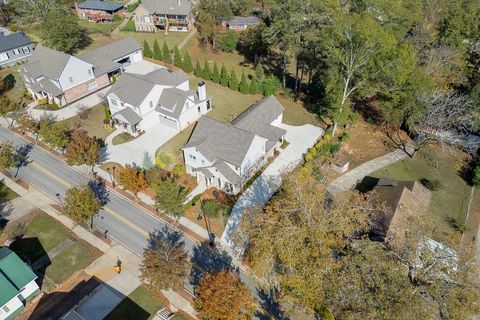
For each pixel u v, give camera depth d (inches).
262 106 2298.2
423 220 1362.0
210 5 3321.9
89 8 4114.2
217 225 1779.0
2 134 2416.3
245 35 3289.9
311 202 1385.3
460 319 1077.8
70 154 1935.3
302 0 2331.4
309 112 2618.1
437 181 2012.8
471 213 1877.5
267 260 1316.4
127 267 1598.2
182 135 2347.4
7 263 1450.5
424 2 2815.0
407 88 2162.9
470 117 2116.1
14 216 1830.7
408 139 2374.5
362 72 2233.0
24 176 2076.8
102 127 2429.9
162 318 1403.8
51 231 1755.7
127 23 3882.9
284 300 1450.5
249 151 1902.1
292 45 2476.6
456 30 2608.3
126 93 2331.4
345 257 1220.5
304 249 1251.8
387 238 1494.8
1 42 3063.5
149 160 2101.4
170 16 3720.5
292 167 2076.8
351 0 2748.5
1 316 1391.5
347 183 2043.6
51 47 3122.5
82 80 2721.5
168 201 1636.3
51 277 1558.8
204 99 2500.0
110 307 1450.5
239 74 3139.8
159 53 3198.8
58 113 2561.5
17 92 2795.3
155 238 1720.0
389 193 1817.2
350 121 2453.2
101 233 1747.0
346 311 1130.7
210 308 1220.5
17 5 3705.7
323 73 2610.7
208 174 1911.9
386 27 2401.6
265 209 1628.9
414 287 1161.4
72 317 1417.3
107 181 2026.3
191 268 1583.4
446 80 2409.0
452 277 1151.6
